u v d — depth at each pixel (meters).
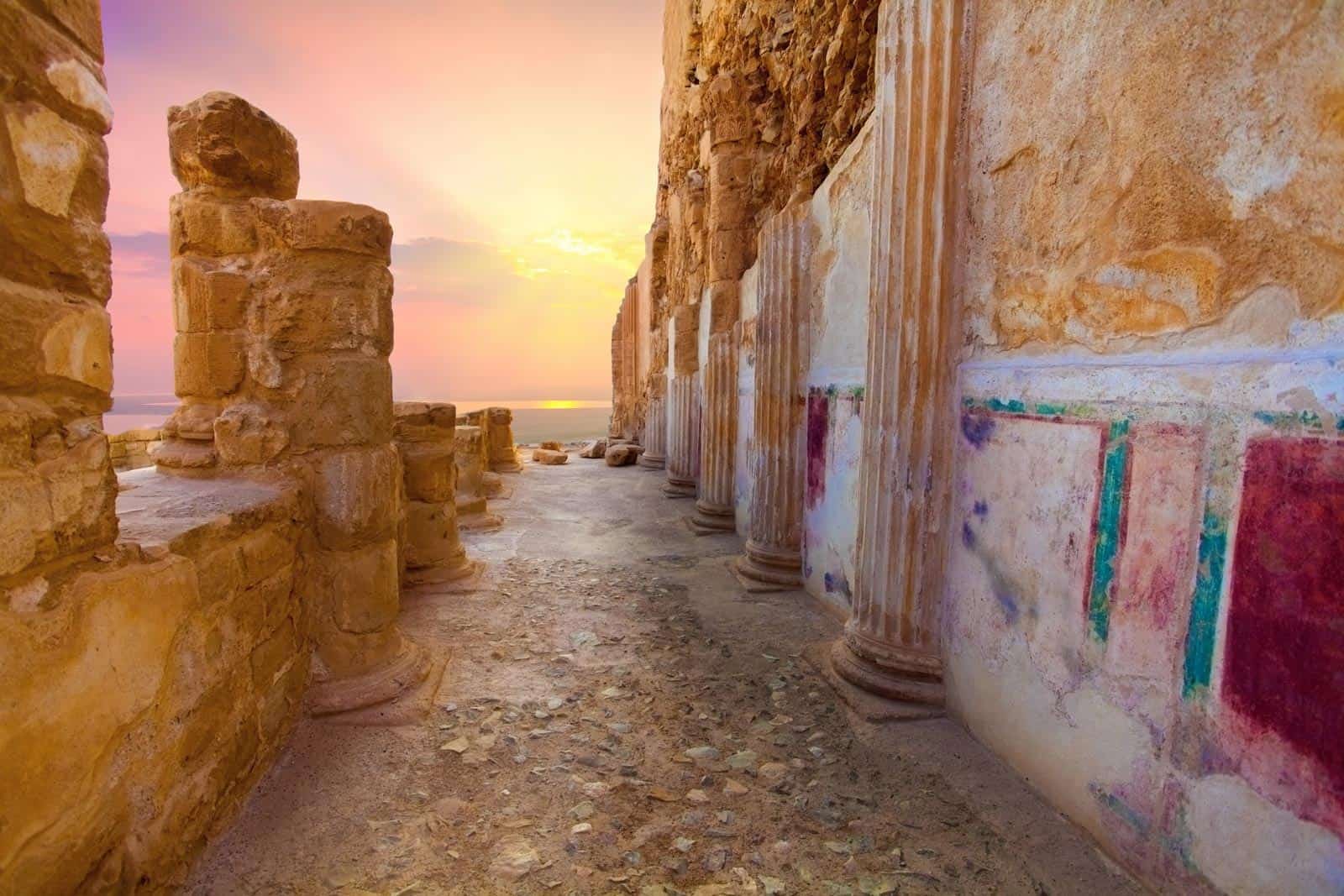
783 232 5.27
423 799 2.54
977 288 2.95
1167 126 1.98
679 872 2.19
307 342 3.10
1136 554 2.11
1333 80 1.55
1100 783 2.26
